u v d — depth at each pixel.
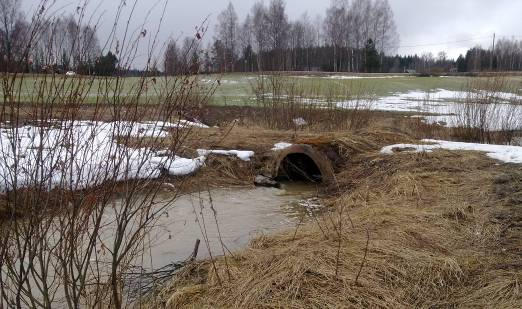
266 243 4.70
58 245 2.97
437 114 15.38
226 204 6.83
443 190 6.13
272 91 12.74
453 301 3.41
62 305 3.43
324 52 55.31
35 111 2.75
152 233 5.33
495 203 5.43
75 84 2.84
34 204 2.68
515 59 56.94
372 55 53.75
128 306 3.61
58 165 2.86
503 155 7.68
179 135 3.70
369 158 8.28
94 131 2.99
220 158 8.62
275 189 7.90
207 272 4.16
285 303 3.37
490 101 11.30
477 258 4.05
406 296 3.47
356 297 3.42
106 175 2.93
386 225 4.93
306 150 8.09
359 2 56.81
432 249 4.24
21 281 2.63
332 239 4.53
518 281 3.58
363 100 13.48
